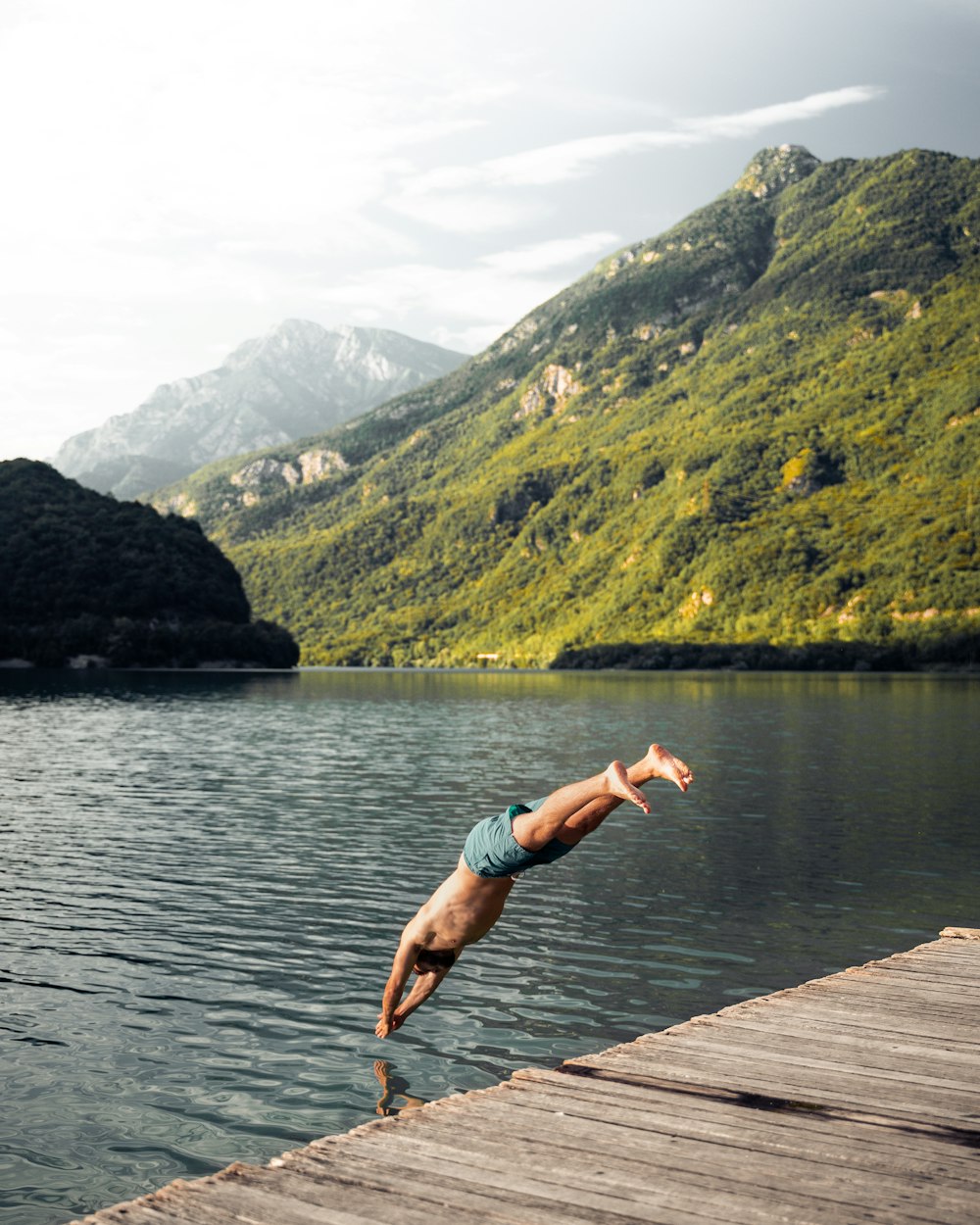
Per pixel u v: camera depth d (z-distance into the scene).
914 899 16.98
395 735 51.38
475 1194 4.98
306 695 98.69
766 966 13.28
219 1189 5.05
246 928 15.02
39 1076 9.76
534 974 12.90
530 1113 6.05
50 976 12.77
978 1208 4.85
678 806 27.30
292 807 26.89
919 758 40.00
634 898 17.03
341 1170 5.26
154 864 19.47
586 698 94.25
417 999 7.49
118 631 175.12
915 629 194.62
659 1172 5.23
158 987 12.38
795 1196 4.96
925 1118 5.98
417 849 21.05
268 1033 10.89
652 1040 7.59
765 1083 6.61
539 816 6.19
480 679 159.38
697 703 84.81
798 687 119.75
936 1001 8.70
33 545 187.00
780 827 23.92
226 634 186.50
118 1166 8.09
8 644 169.50
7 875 18.45
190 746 45.00
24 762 37.75
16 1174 7.96
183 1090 9.47
